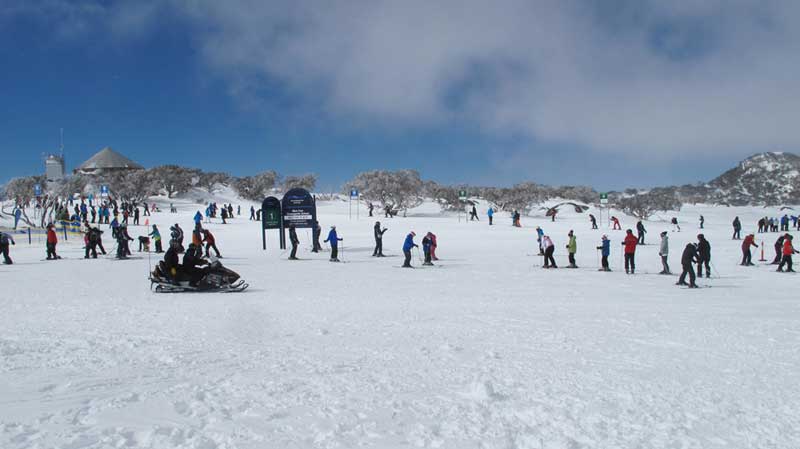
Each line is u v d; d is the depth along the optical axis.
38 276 19.09
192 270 15.29
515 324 10.48
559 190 144.88
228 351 7.80
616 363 7.38
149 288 15.99
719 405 5.64
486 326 10.23
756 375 6.84
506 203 93.25
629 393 5.99
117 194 90.56
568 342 8.76
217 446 4.30
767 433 4.90
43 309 11.84
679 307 13.28
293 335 9.18
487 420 5.09
